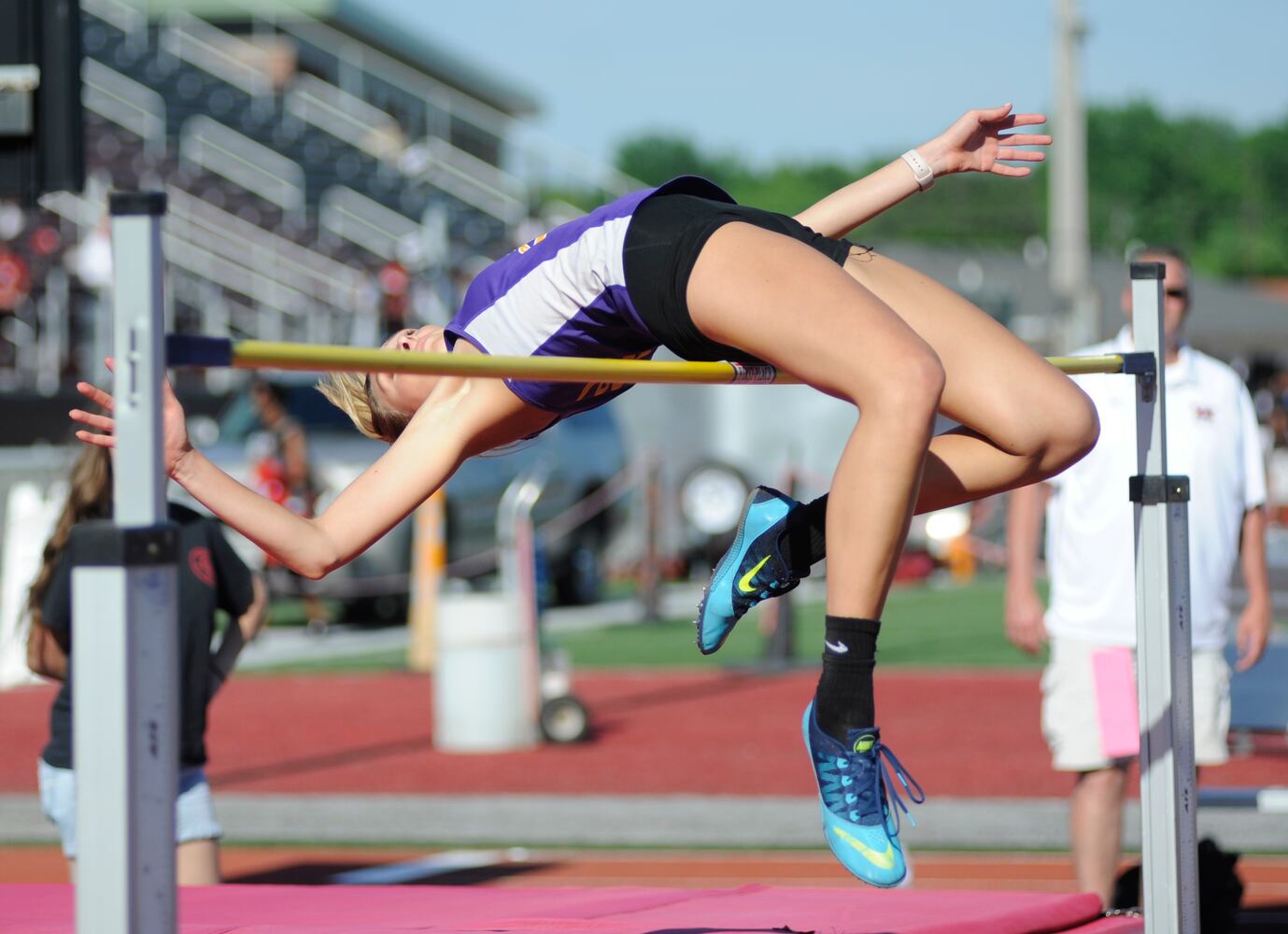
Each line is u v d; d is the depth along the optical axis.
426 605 24.22
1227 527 9.61
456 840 13.27
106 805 4.20
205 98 51.97
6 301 34.56
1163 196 189.12
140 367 4.28
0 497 29.38
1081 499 9.52
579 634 28.52
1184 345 9.79
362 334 38.59
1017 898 7.68
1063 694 9.60
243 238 44.44
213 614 8.96
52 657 8.84
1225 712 9.63
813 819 13.75
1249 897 10.90
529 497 17.86
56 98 10.16
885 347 4.98
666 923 7.11
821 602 34.50
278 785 15.62
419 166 50.72
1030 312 68.75
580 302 5.66
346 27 63.25
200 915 7.55
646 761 16.58
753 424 38.31
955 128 6.66
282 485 24.89
